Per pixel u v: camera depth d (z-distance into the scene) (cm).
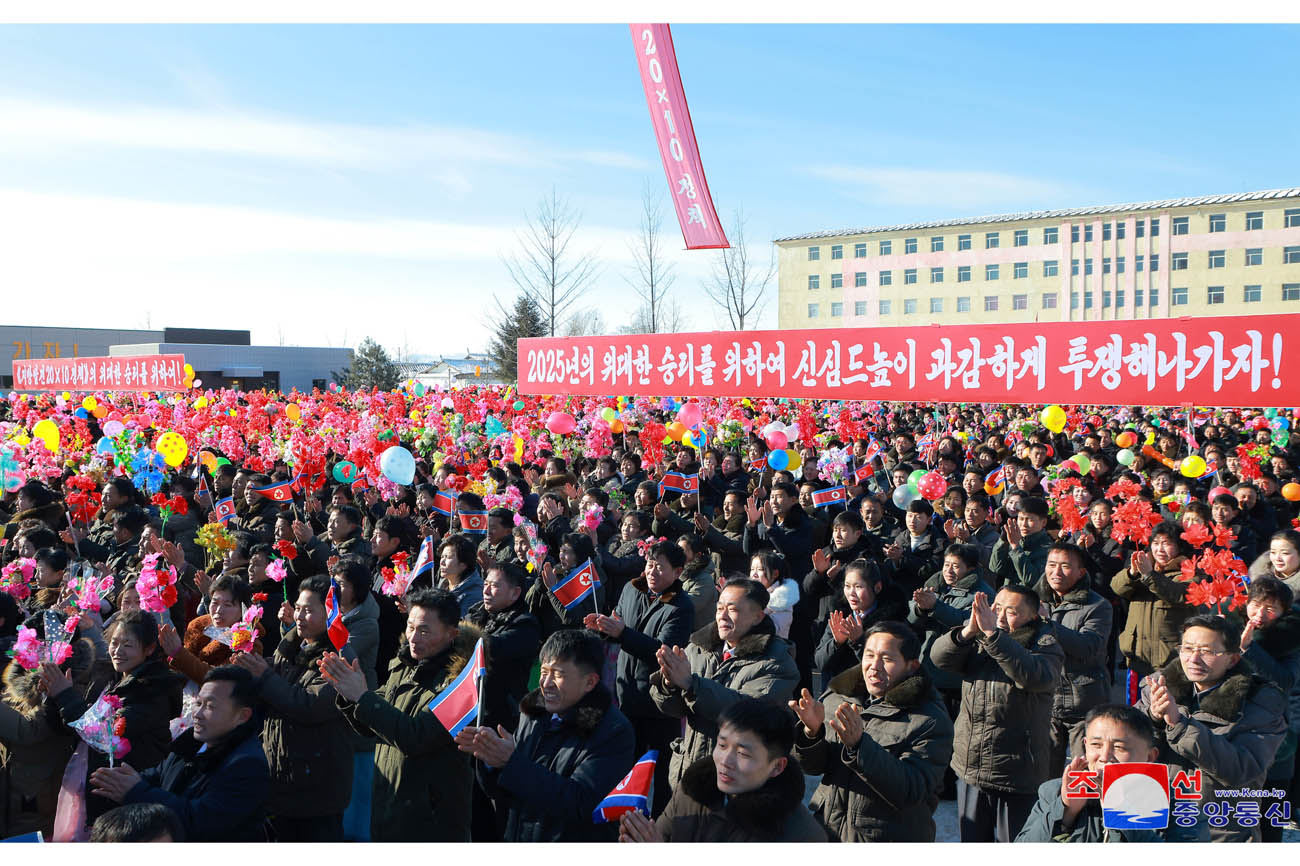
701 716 436
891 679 411
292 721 463
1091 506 815
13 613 530
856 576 571
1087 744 367
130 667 472
